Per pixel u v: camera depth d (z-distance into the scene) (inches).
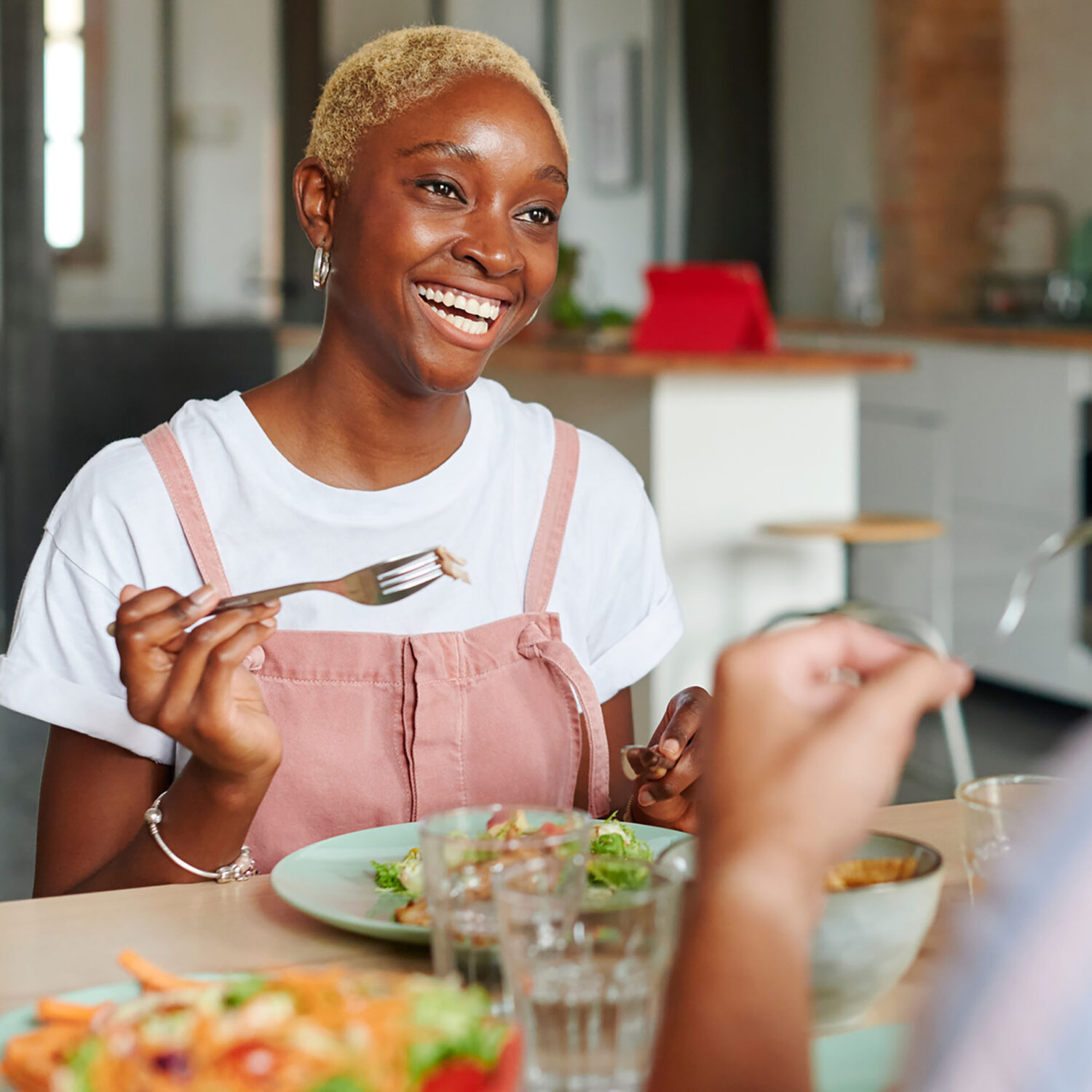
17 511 190.9
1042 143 208.4
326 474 45.5
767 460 130.2
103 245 191.8
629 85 236.8
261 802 39.7
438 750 43.4
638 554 50.9
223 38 194.1
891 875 26.9
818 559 132.7
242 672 35.0
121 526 44.0
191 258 196.2
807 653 16.6
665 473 126.5
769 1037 15.1
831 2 232.4
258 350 200.2
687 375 126.1
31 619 43.9
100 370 193.3
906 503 176.7
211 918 32.4
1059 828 11.5
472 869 25.4
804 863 15.5
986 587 165.2
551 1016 22.5
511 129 42.8
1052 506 156.1
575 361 123.0
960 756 120.3
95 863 42.8
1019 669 161.2
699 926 15.5
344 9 201.3
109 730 42.2
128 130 191.0
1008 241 213.3
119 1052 18.3
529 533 48.4
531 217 44.1
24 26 184.5
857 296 224.2
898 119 217.9
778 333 202.4
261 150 197.8
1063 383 153.5
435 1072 18.6
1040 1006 10.9
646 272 131.8
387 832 37.1
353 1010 19.2
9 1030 24.6
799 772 15.7
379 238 42.8
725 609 129.6
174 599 33.4
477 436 47.3
